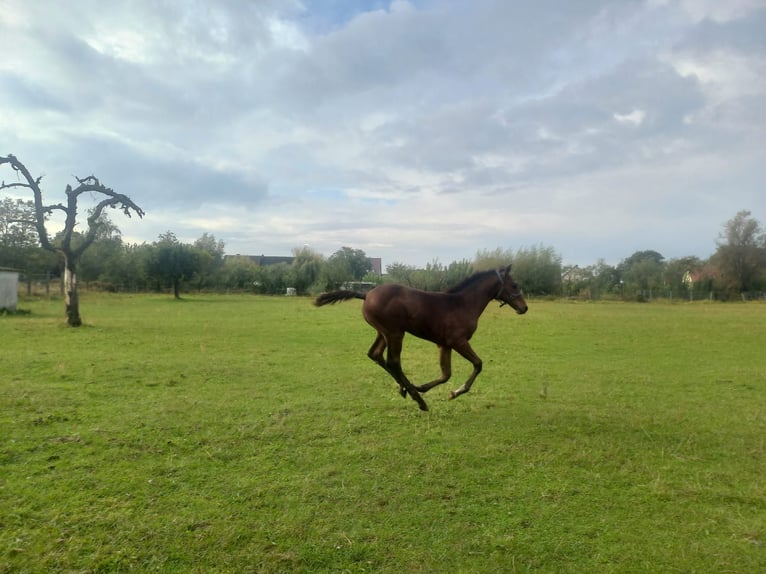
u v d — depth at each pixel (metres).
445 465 5.32
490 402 8.28
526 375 10.84
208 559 3.48
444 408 7.84
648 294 58.34
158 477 4.82
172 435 6.07
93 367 10.30
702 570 3.48
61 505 4.18
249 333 17.92
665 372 11.40
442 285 53.06
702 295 57.81
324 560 3.51
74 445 5.60
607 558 3.61
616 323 24.61
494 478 5.02
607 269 65.12
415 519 4.12
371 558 3.55
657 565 3.54
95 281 54.94
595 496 4.65
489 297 7.74
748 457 5.82
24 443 5.59
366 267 85.62
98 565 3.37
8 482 4.59
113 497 4.36
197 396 8.14
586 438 6.38
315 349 14.25
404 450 5.79
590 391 9.27
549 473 5.19
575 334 19.45
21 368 10.07
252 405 7.66
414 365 11.91
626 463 5.54
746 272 58.94
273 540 3.74
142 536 3.74
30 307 28.28
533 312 33.53
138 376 9.62
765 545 3.83
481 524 4.07
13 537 3.67
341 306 37.62
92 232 18.75
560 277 60.81
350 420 6.98
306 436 6.22
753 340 17.73
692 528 4.08
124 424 6.44
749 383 10.20
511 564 3.51
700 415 7.64
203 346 14.05
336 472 5.07
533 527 4.04
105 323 20.02
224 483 4.73
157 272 42.62
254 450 5.66
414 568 3.45
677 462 5.61
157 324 20.20
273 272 61.84
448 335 7.24
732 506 4.51
